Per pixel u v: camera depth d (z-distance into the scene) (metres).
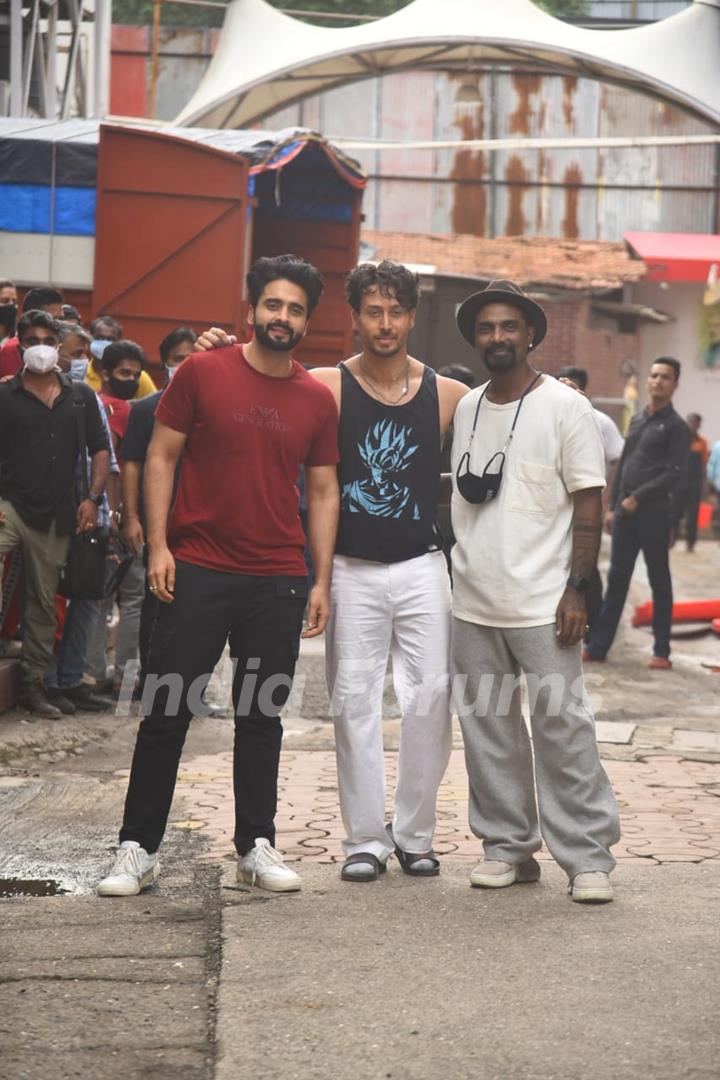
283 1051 3.55
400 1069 3.45
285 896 4.91
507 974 4.09
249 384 4.91
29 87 18.83
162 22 29.44
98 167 13.75
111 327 10.95
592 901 4.81
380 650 5.21
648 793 6.90
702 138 20.81
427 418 5.18
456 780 7.14
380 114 30.52
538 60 24.44
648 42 22.91
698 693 10.38
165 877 5.22
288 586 4.98
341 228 16.77
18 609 8.71
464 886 5.07
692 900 4.87
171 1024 3.76
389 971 4.11
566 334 26.94
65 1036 3.66
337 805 6.48
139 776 5.02
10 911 4.75
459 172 30.59
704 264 27.00
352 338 16.84
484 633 5.06
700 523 25.25
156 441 4.97
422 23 22.70
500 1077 3.40
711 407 29.02
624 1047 3.57
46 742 7.59
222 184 13.73
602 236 30.67
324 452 5.05
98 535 8.01
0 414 7.86
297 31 23.45
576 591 4.92
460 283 18.27
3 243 13.89
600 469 4.96
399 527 5.14
